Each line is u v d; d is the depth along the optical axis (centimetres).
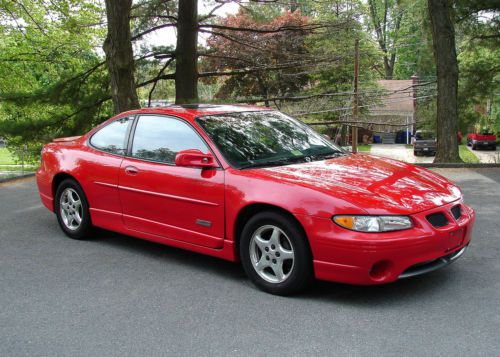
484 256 508
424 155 3391
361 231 377
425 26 1688
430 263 403
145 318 387
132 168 528
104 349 341
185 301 418
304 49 2002
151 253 555
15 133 1731
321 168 455
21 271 505
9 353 339
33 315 399
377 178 435
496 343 329
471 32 1655
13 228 683
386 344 333
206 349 336
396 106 3812
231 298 421
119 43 1309
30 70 2570
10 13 2264
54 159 627
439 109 1420
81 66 1948
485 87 1719
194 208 473
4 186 1054
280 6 1781
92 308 409
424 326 357
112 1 1298
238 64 2050
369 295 416
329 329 358
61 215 625
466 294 412
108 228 570
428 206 400
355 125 2094
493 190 856
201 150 482
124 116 573
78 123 1780
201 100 1609
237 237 453
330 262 389
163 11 1588
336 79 2714
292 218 407
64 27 1970
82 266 516
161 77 1727
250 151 482
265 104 2127
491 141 3747
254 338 349
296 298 416
